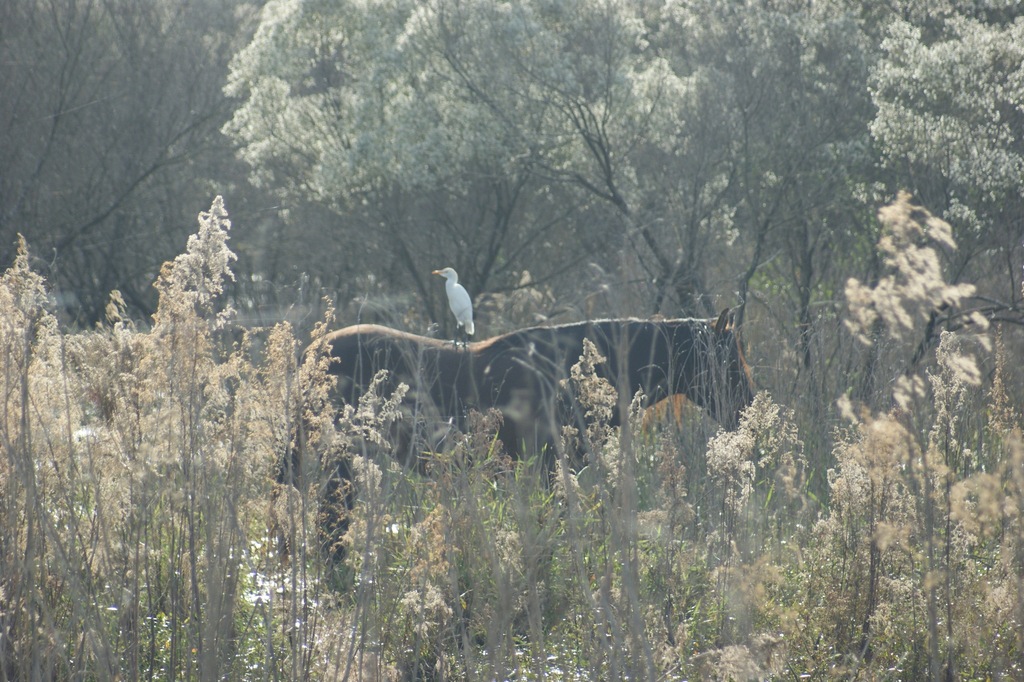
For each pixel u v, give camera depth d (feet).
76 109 205.05
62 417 45.96
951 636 47.16
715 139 147.33
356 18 185.78
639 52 184.75
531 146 166.09
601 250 173.99
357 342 69.67
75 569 42.55
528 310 160.15
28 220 204.74
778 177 147.33
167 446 43.93
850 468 52.44
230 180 224.33
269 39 188.34
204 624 43.98
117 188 209.77
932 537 45.68
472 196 186.70
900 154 128.26
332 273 189.67
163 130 218.59
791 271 152.97
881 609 50.11
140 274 214.28
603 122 159.94
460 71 165.89
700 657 46.70
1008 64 118.93
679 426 70.69
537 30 159.63
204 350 45.37
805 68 150.71
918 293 38.70
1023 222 117.29
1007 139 117.39
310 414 46.55
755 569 48.19
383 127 172.86
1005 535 48.24
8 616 42.86
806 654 50.49
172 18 241.55
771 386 84.02
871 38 152.87
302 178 199.72
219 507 44.57
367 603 44.21
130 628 46.11
